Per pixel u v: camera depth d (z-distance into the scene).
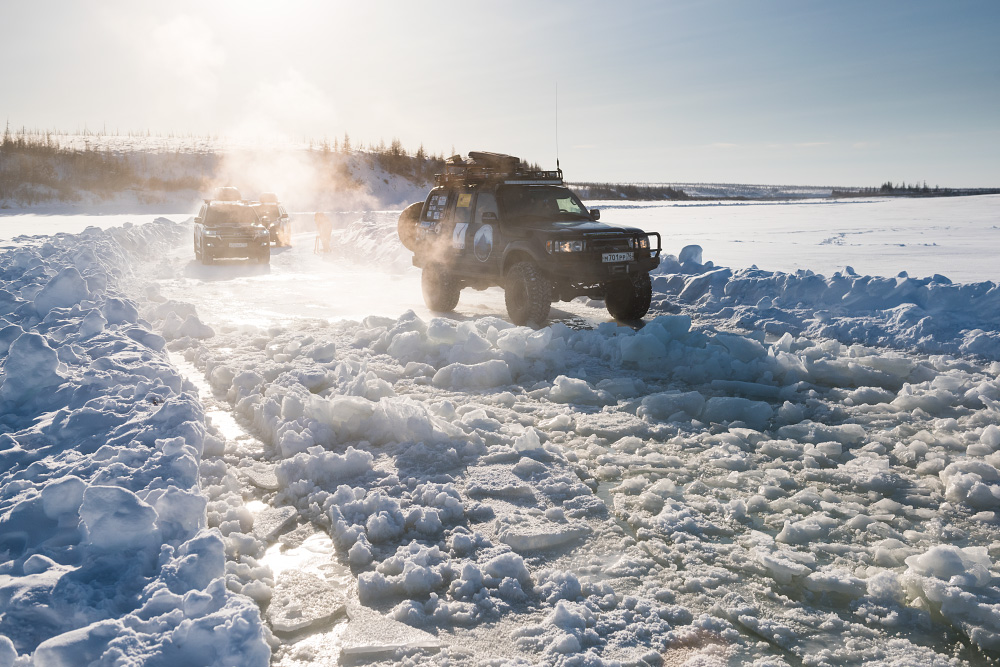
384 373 7.47
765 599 3.38
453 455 5.10
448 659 2.86
